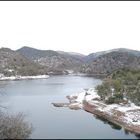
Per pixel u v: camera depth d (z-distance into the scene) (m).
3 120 35.47
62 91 127.75
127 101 83.38
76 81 199.12
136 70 124.56
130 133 51.16
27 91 125.31
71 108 78.88
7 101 89.44
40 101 92.94
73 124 54.38
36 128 47.25
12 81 193.38
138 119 62.44
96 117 65.94
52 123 54.44
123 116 65.56
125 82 100.00
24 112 67.38
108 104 82.88
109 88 90.44
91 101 90.12
